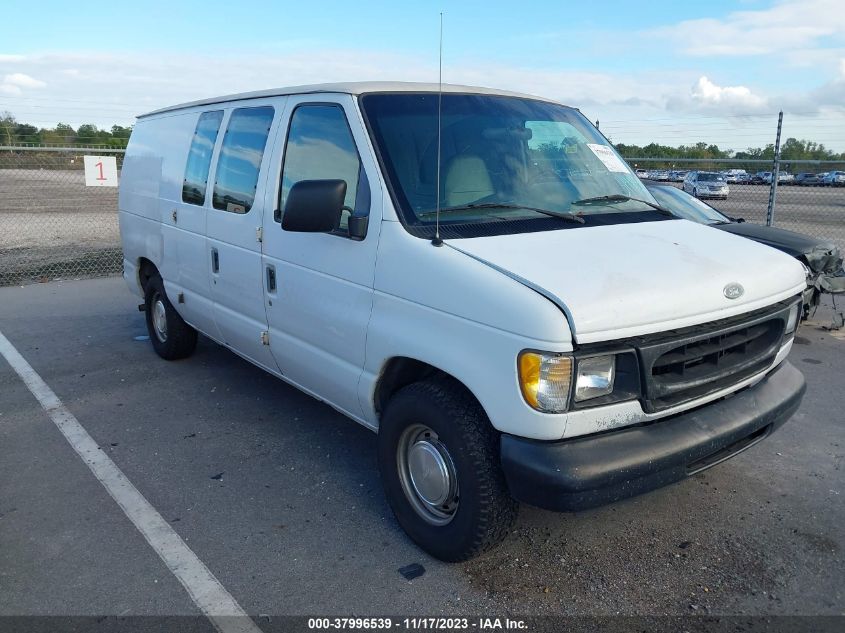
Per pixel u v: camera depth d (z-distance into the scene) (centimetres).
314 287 383
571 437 279
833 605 308
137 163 633
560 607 306
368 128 358
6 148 1126
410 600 310
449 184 351
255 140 448
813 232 1566
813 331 771
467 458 301
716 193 2056
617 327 274
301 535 360
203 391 568
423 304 313
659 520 376
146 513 381
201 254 509
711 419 312
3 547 348
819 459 449
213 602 308
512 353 275
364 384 356
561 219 352
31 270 1116
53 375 607
